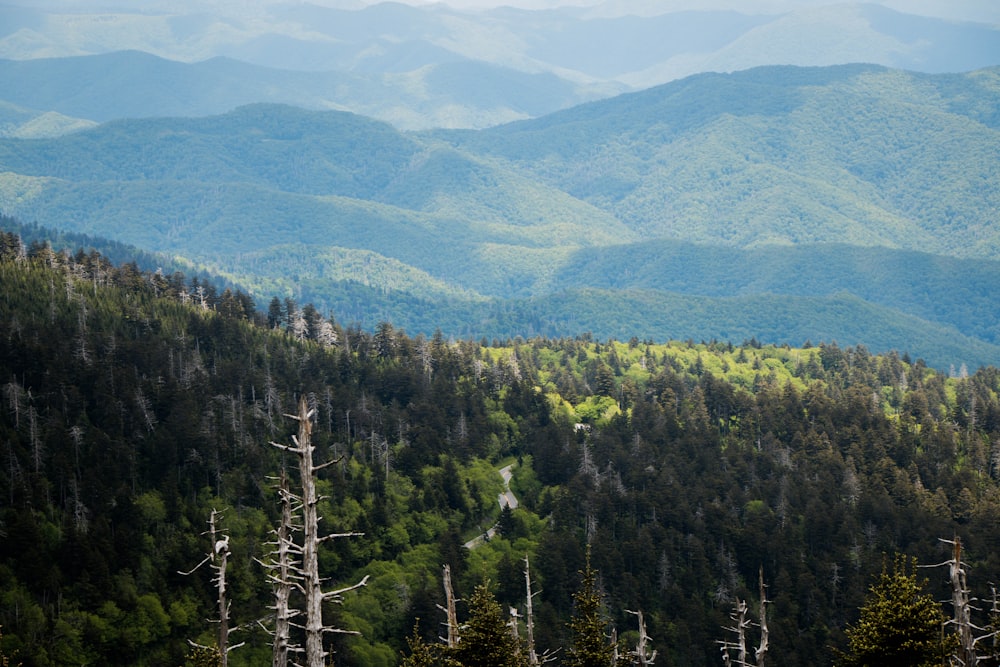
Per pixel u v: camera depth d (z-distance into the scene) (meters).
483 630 92.19
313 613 61.47
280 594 67.31
